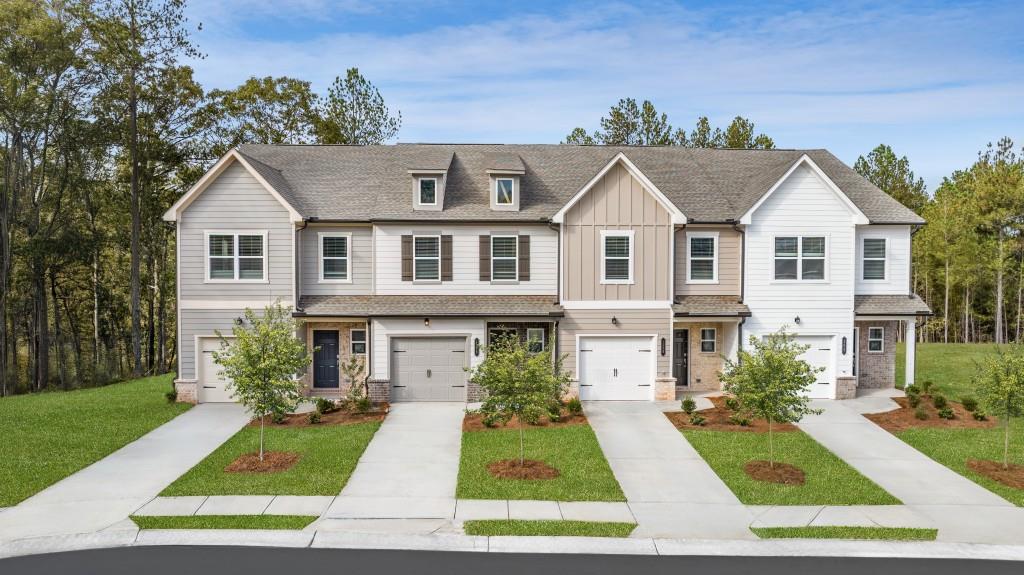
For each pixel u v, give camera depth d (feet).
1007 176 140.77
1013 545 38.19
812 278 75.05
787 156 91.86
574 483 47.55
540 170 84.79
